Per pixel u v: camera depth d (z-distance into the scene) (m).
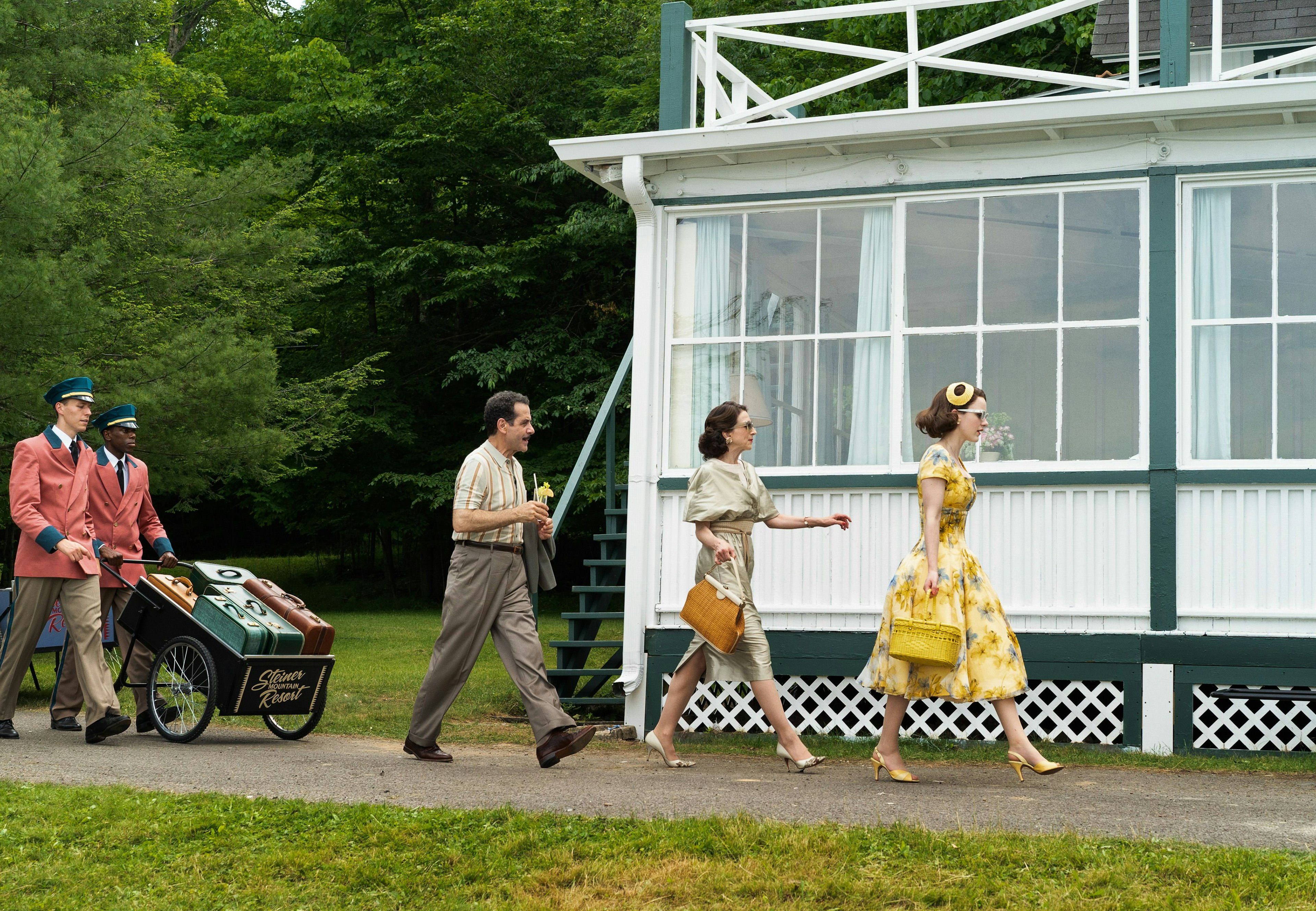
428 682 6.20
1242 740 6.87
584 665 9.15
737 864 4.04
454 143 21.72
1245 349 7.02
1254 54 10.93
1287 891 3.70
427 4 25.53
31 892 4.03
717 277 8.02
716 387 7.96
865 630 7.44
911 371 7.59
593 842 4.31
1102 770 6.22
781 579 7.61
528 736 7.56
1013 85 18.14
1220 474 6.88
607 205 20.89
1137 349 7.17
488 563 6.11
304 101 23.34
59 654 8.23
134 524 7.79
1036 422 7.32
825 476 7.56
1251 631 6.80
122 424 7.74
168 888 4.05
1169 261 7.07
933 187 7.56
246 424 15.52
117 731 6.64
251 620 6.76
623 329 22.08
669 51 8.25
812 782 5.57
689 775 5.79
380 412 22.62
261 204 18.41
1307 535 6.75
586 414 20.92
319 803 4.88
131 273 15.69
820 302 7.81
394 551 28.56
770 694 6.04
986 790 5.37
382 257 22.16
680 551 7.82
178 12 27.77
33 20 15.33
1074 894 3.74
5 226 11.77
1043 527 7.16
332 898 3.97
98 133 14.62
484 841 4.37
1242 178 7.04
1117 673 6.95
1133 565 7.00
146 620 7.04
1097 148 7.27
